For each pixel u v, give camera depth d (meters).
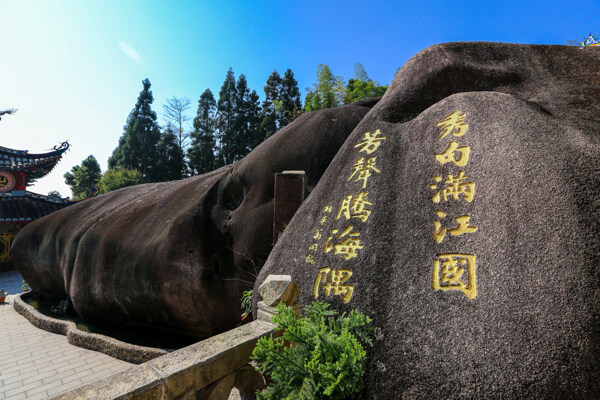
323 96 20.58
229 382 2.02
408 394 1.66
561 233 1.78
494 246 1.92
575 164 2.03
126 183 25.42
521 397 1.43
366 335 1.97
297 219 3.42
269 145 6.03
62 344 6.70
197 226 5.77
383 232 2.49
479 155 2.42
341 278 2.43
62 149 19.38
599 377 1.41
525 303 1.65
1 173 17.56
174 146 28.95
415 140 2.99
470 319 1.73
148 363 1.84
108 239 7.24
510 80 3.55
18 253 10.34
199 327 5.74
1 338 7.15
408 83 3.87
